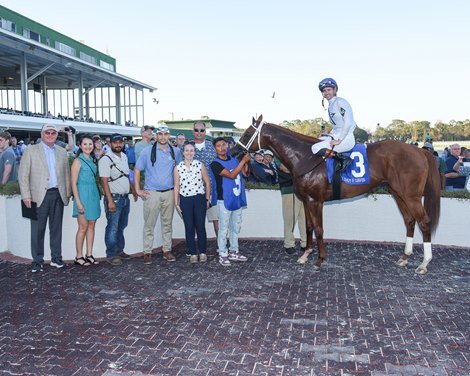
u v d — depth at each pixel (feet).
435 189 19.11
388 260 21.04
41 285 17.44
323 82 18.53
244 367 10.92
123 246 21.44
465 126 232.53
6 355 11.64
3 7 94.22
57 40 112.16
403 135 228.22
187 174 20.36
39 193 19.06
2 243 22.71
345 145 18.57
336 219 25.73
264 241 25.59
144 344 12.21
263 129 20.29
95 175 20.07
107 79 101.19
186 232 20.63
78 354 11.66
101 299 15.81
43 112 100.42
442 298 15.71
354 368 10.84
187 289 16.87
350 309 14.70
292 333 12.85
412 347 11.93
